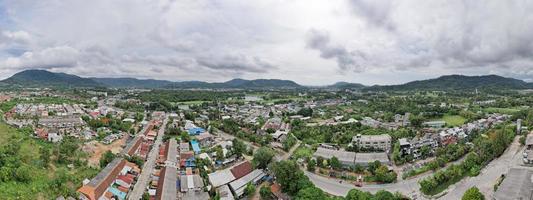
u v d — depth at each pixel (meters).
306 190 123.69
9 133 195.25
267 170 167.62
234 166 170.12
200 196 135.62
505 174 155.00
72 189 131.75
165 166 170.88
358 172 167.62
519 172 144.25
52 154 162.62
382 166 160.88
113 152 194.25
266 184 150.75
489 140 188.62
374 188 148.00
